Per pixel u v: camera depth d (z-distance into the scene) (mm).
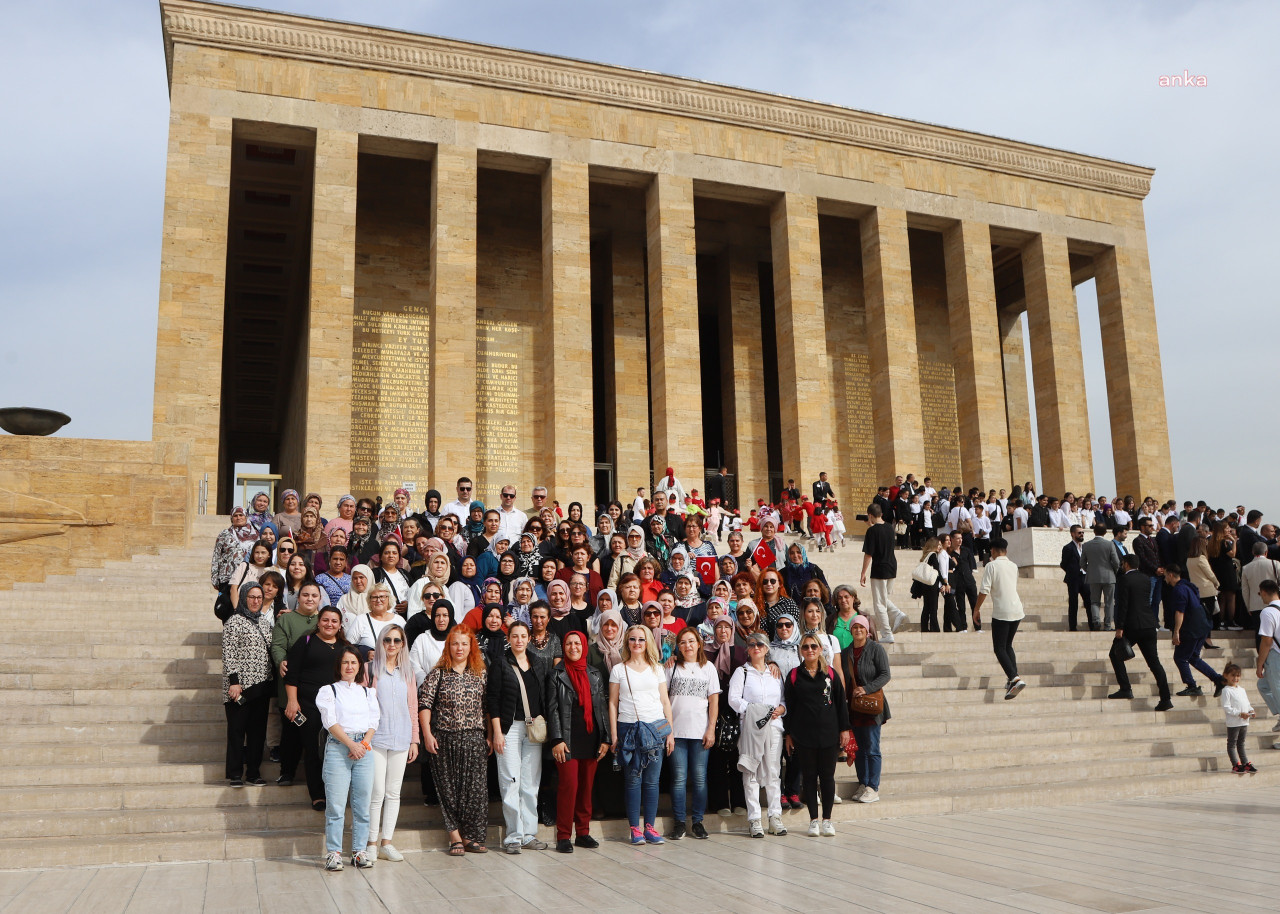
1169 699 15000
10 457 17781
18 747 10117
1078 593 18953
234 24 27516
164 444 18484
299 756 10172
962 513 24891
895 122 34031
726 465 35562
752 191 32594
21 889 7539
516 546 12531
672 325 30531
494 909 6996
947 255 35312
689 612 11727
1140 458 35156
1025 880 7625
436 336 27984
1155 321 36750
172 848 8594
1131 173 37188
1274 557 19594
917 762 12312
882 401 32875
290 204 33281
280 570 11648
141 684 11898
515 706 9180
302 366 34906
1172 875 7719
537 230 34000
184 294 26094
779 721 9805
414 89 29000
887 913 6715
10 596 14820
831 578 22406
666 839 9656
